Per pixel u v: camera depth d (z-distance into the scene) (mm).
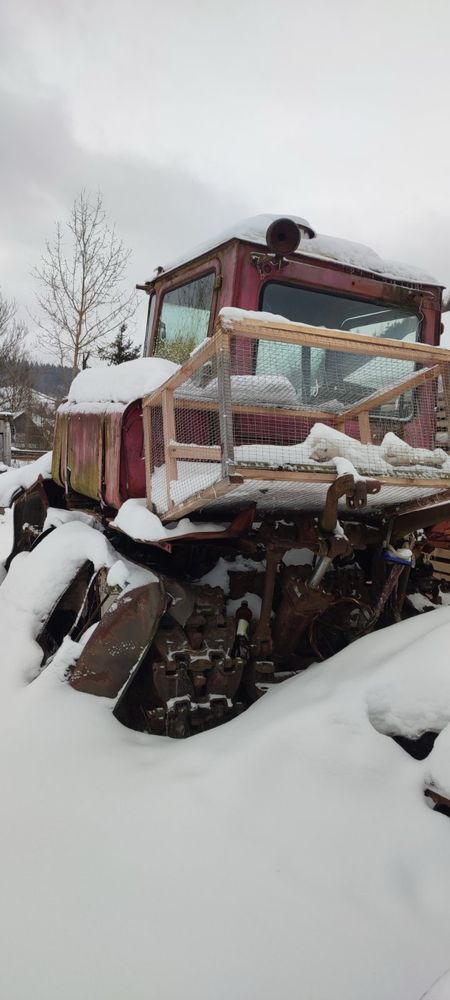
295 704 2547
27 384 23000
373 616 3193
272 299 3426
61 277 10516
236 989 1564
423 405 3342
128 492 3238
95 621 3129
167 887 1855
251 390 2826
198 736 2598
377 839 1977
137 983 1582
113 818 2125
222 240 3344
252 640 3107
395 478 2645
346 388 3244
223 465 2342
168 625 3006
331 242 3576
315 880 1862
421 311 3764
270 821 2049
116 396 3451
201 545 3053
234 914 1763
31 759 2463
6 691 3018
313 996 1547
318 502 2994
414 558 3637
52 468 4594
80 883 1883
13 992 1565
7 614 3555
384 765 2230
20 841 2061
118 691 2812
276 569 3084
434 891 1817
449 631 2549
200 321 3631
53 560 3527
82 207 10570
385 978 1588
